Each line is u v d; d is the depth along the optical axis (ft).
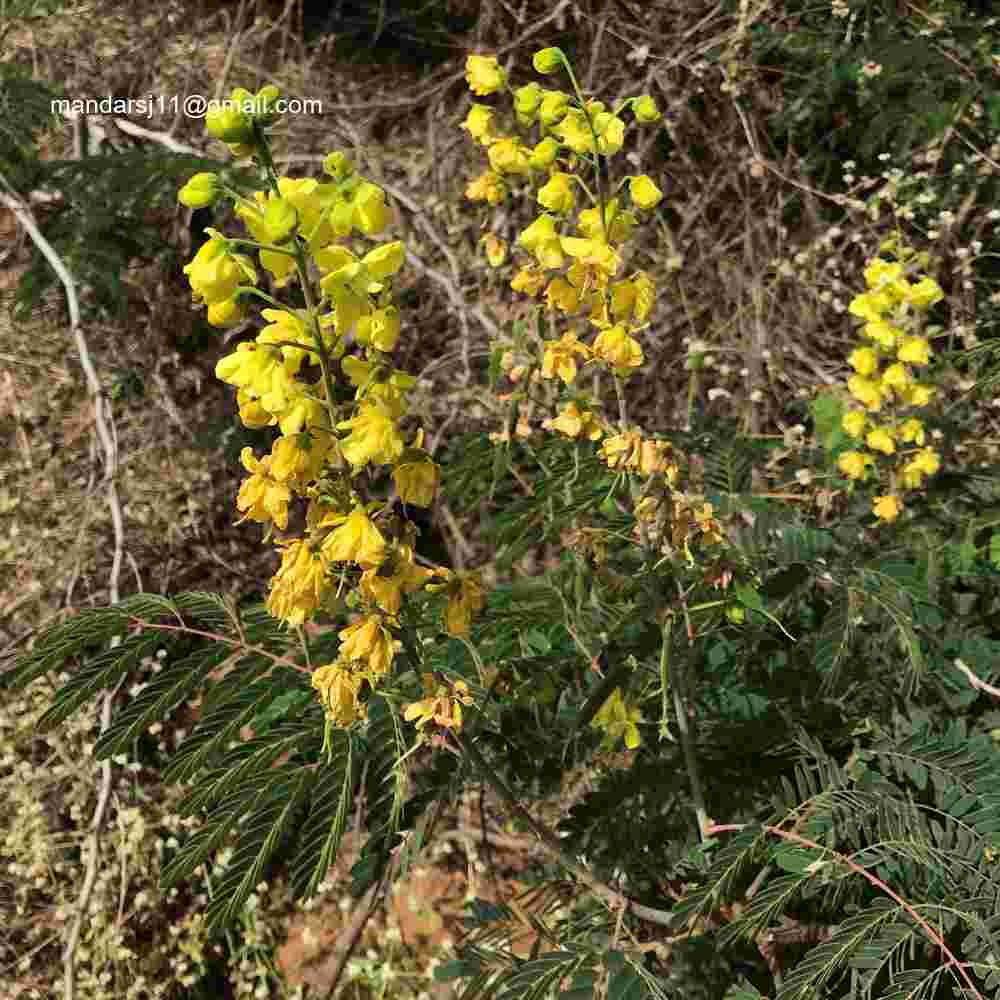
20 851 2.85
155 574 3.29
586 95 3.57
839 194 3.44
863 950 1.56
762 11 3.50
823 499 2.49
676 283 3.53
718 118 3.65
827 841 1.64
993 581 2.26
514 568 3.01
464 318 3.24
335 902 2.80
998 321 3.12
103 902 2.74
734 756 2.02
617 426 1.82
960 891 1.65
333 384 1.30
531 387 1.98
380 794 1.78
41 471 3.41
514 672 1.81
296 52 4.34
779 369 3.21
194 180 1.23
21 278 3.34
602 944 1.69
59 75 3.89
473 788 2.69
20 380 3.55
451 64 4.08
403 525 1.34
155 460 3.42
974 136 3.31
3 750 2.92
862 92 3.35
